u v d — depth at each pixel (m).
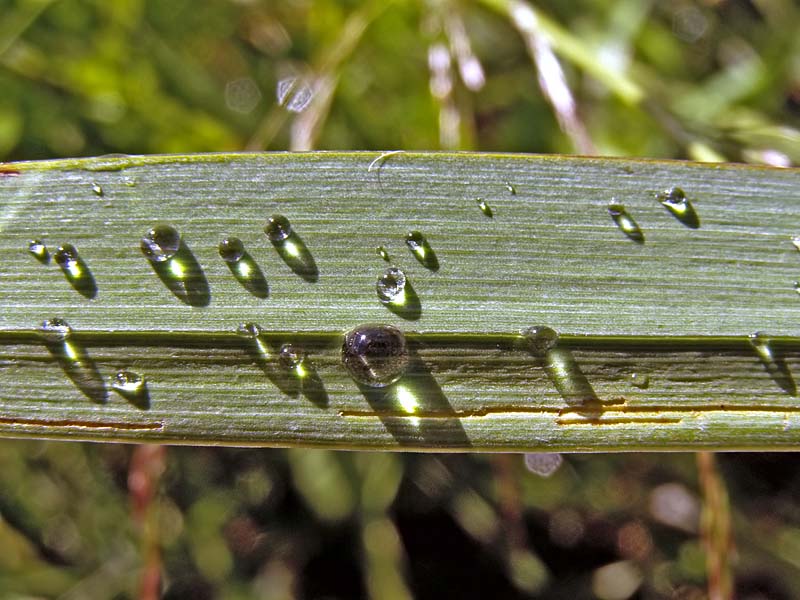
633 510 0.12
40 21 0.12
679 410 0.09
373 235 0.09
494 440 0.09
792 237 0.09
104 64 0.12
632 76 0.12
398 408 0.09
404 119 0.12
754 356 0.09
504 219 0.09
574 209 0.09
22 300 0.09
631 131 0.12
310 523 0.12
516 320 0.09
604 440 0.09
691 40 0.13
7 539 0.11
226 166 0.09
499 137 0.12
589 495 0.12
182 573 0.12
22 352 0.09
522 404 0.09
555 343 0.09
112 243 0.09
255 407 0.09
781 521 0.11
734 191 0.09
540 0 0.13
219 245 0.09
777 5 0.13
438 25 0.12
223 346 0.09
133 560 0.12
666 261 0.09
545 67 0.11
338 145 0.12
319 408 0.09
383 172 0.09
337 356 0.09
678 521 0.12
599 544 0.12
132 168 0.09
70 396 0.09
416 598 0.12
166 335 0.09
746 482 0.11
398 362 0.09
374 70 0.12
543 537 0.12
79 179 0.09
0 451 0.12
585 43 0.12
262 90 0.12
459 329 0.09
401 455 0.12
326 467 0.12
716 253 0.09
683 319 0.09
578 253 0.09
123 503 0.12
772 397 0.09
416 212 0.09
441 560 0.12
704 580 0.12
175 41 0.12
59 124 0.12
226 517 0.12
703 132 0.11
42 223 0.09
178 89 0.12
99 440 0.09
